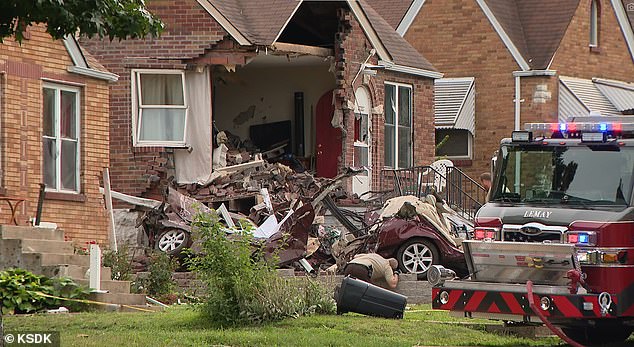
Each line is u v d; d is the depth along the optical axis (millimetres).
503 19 121375
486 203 52250
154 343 46344
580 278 48469
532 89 119375
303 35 100688
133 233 84500
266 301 52375
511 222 50531
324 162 99125
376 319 54312
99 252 60469
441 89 121000
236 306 52344
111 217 73375
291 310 53062
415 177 102875
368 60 97062
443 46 122125
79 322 52719
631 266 49156
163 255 67938
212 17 87438
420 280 72000
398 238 72312
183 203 74625
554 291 48625
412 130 103688
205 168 87750
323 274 68812
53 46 72938
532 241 49969
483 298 49969
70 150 74625
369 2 126000
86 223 74812
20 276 58312
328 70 99562
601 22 126000
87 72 75000
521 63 119562
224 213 76375
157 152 87500
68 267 60500
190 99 88375
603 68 126188
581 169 50688
